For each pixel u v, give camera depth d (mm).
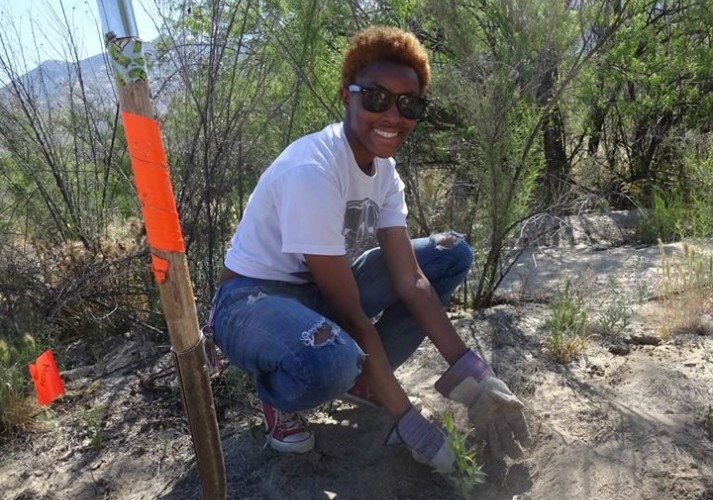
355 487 2191
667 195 5871
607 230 5430
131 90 1478
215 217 3533
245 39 3744
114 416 2709
